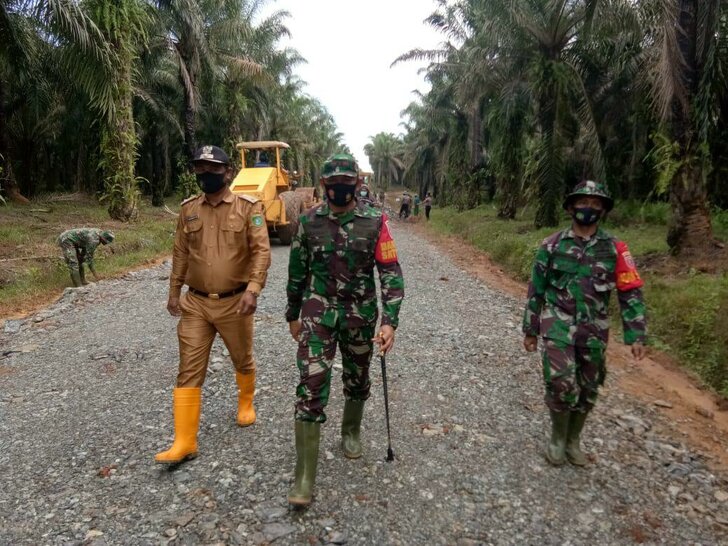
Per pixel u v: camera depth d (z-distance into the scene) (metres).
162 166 37.25
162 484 3.06
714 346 5.19
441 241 17.20
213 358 5.11
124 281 9.06
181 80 22.12
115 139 15.67
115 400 4.27
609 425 3.90
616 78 15.33
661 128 9.10
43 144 29.17
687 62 8.27
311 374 2.82
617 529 2.72
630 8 10.17
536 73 14.41
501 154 19.31
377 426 3.77
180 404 3.20
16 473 3.22
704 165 8.55
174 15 19.12
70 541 2.59
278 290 8.26
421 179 59.88
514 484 3.09
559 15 14.05
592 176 17.69
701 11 8.08
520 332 6.20
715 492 3.09
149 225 15.51
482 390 4.44
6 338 6.00
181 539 2.60
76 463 3.32
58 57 13.04
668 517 2.84
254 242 3.22
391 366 4.97
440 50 22.42
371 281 2.94
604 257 3.08
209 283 3.21
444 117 29.19
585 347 3.10
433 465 3.27
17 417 4.00
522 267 10.52
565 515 2.82
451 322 6.58
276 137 42.44
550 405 3.23
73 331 6.20
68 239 8.41
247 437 3.60
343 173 2.70
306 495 2.78
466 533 2.66
